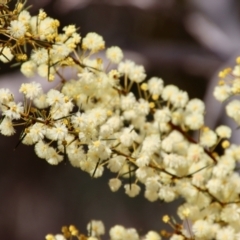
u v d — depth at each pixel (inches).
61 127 23.2
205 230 24.4
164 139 25.0
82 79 24.4
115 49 24.9
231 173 25.3
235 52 40.3
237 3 42.3
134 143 25.2
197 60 42.9
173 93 25.7
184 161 24.8
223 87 25.2
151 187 24.5
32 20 24.0
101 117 23.9
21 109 23.1
